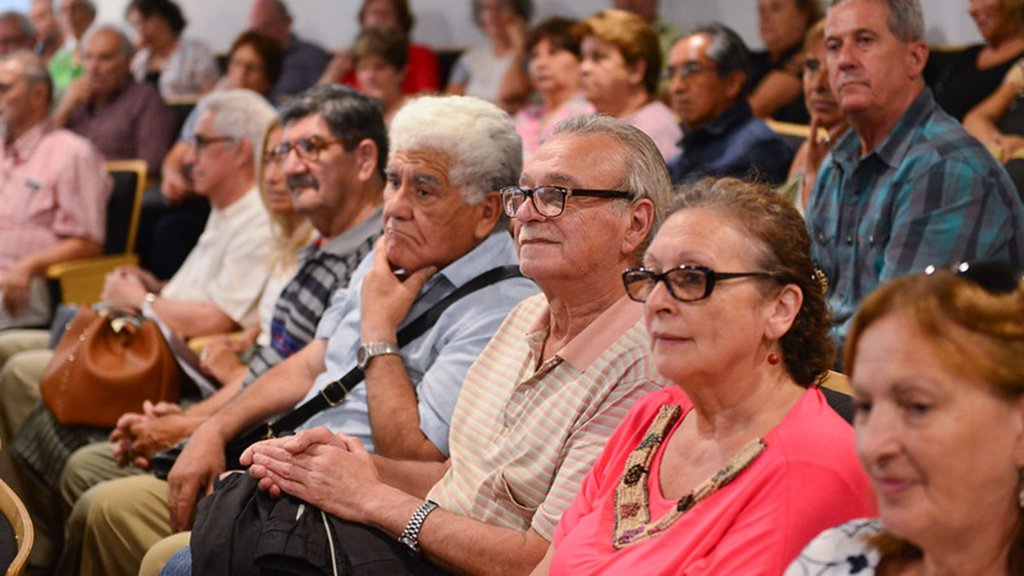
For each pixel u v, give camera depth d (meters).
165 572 2.44
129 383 3.48
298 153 3.29
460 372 2.61
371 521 2.29
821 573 1.52
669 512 1.82
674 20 7.07
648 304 1.83
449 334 2.71
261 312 3.78
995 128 4.46
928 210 2.83
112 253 5.38
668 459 1.92
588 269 2.25
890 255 2.87
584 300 2.29
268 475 2.35
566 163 2.25
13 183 5.27
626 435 2.02
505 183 2.77
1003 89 4.48
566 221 2.24
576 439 2.18
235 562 2.26
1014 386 1.34
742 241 1.80
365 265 3.01
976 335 1.35
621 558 1.84
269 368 3.31
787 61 5.60
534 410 2.26
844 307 2.99
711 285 1.78
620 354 2.20
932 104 2.93
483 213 2.78
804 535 1.70
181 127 6.66
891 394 1.38
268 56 6.69
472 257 2.77
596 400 2.18
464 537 2.21
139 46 7.90
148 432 3.24
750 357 1.81
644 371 2.17
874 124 2.94
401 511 2.27
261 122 4.11
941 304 1.37
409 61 6.50
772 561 1.69
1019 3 4.62
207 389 3.61
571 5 7.45
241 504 2.33
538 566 2.04
